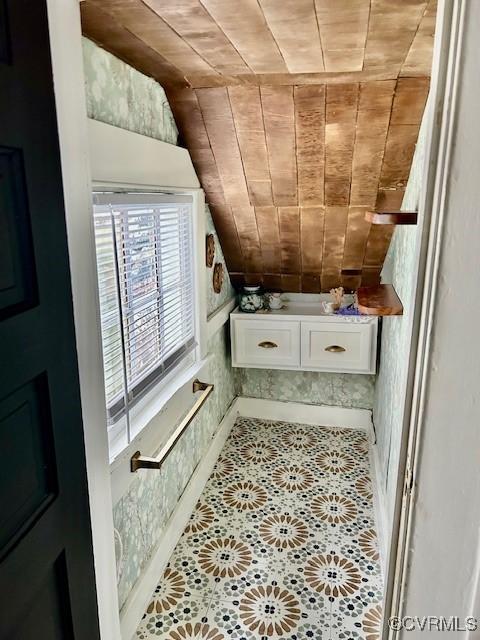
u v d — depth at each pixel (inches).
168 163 68.9
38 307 28.3
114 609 44.3
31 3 27.0
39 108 28.1
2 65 24.2
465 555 26.5
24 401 27.5
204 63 57.2
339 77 61.3
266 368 117.0
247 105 68.6
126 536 64.5
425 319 25.0
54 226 30.1
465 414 24.9
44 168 28.7
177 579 74.2
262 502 92.9
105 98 53.2
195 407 74.1
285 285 116.7
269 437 118.3
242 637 64.1
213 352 105.0
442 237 23.3
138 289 64.0
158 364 72.5
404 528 28.0
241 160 78.6
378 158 75.6
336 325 110.0
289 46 50.8
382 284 100.0
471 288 23.4
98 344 39.3
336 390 122.7
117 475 56.9
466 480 25.5
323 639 63.5
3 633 25.9
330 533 84.0
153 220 67.6
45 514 30.0
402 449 28.1
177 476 84.0
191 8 41.3
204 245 87.5
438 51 23.0
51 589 31.3
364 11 41.9
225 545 81.5
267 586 72.6
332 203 87.2
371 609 68.2
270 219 93.7
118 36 48.2
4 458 25.7
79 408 34.5
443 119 22.8
